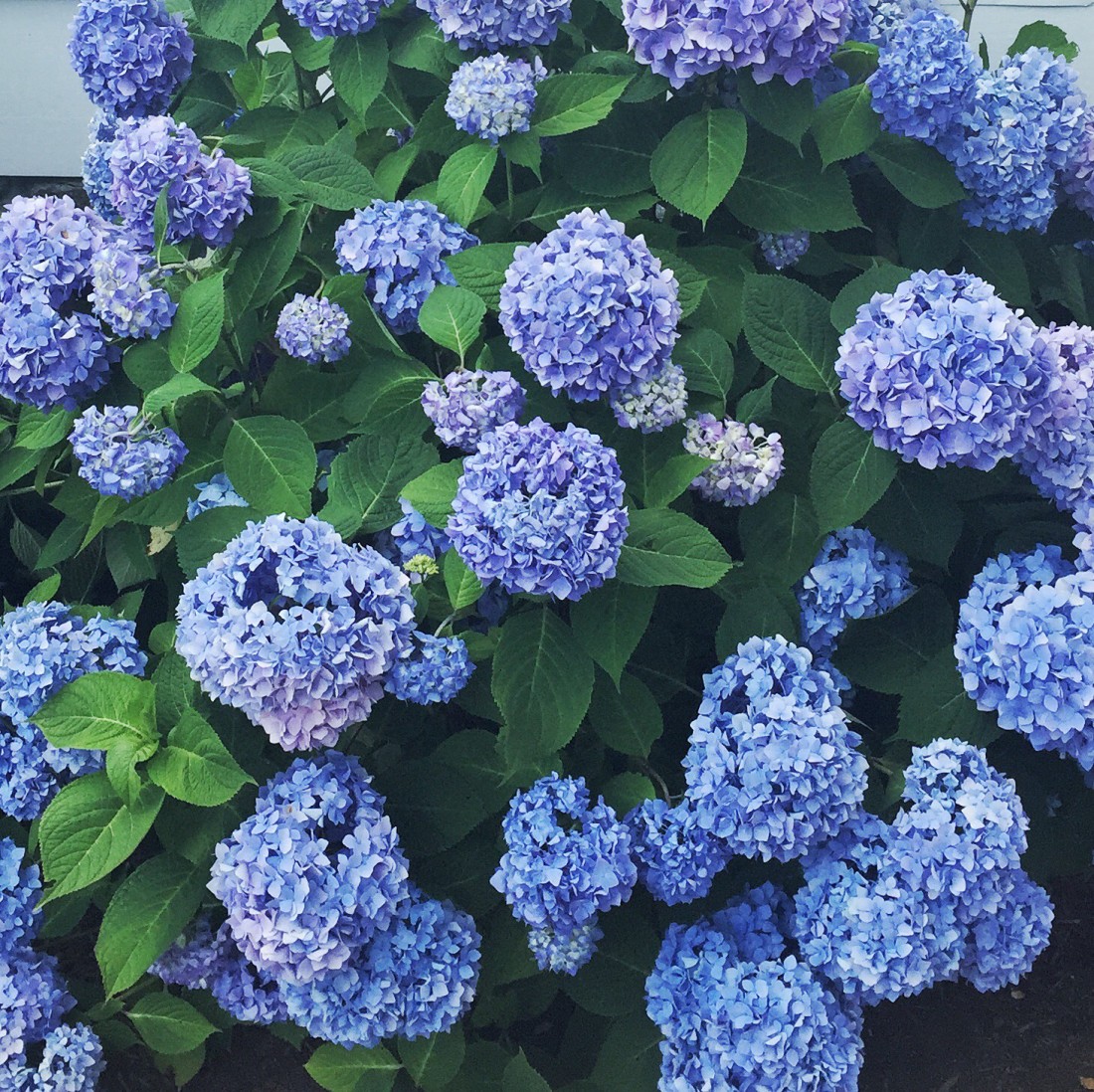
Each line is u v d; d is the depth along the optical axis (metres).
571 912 1.12
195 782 1.11
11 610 1.32
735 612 1.23
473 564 1.08
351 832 1.13
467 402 1.19
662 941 1.25
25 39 2.27
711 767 1.12
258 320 1.42
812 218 1.35
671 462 1.22
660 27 1.23
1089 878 1.56
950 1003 1.46
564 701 1.15
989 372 1.13
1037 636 1.12
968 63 1.30
